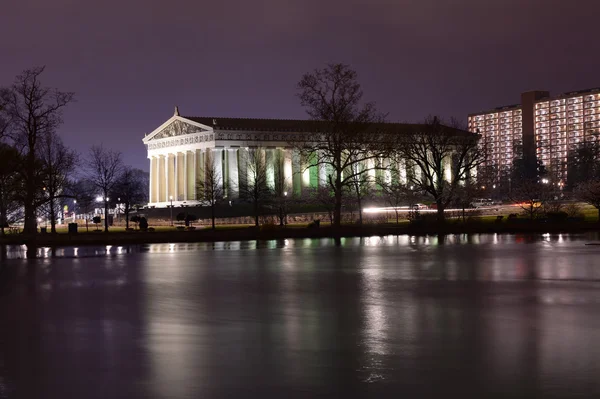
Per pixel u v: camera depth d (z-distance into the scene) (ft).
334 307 88.43
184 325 76.95
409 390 49.21
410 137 374.84
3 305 94.43
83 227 443.73
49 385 52.13
